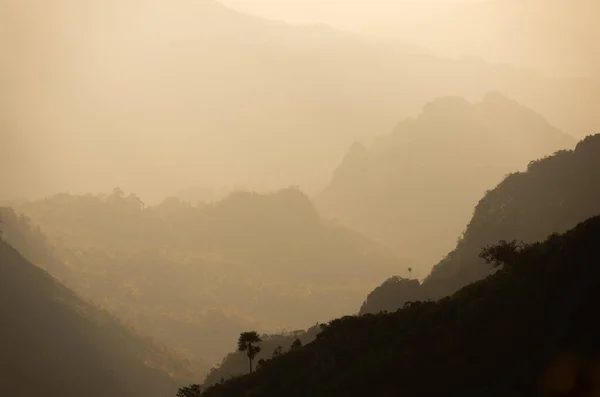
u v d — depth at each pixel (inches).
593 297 3513.8
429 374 3791.8
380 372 3988.7
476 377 3585.1
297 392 4217.5
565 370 3312.0
